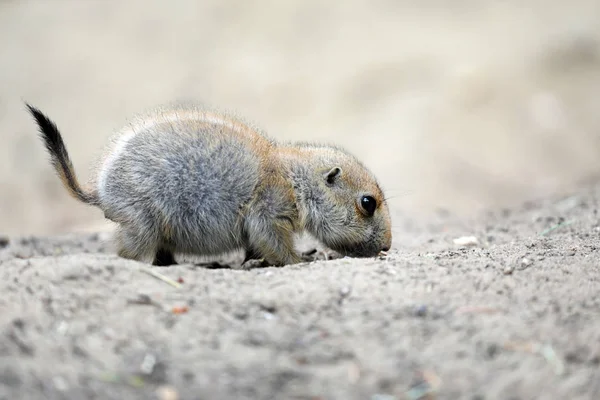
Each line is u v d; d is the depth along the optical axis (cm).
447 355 786
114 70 3881
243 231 1252
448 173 2630
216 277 998
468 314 867
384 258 1145
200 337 821
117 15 4441
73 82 3828
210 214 1221
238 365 770
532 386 742
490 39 3681
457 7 4138
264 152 1254
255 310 885
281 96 3431
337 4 4234
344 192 1288
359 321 856
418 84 3341
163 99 3544
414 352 792
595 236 1332
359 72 3516
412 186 2544
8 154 3322
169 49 4012
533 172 2648
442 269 1019
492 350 793
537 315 863
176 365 768
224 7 4316
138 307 885
